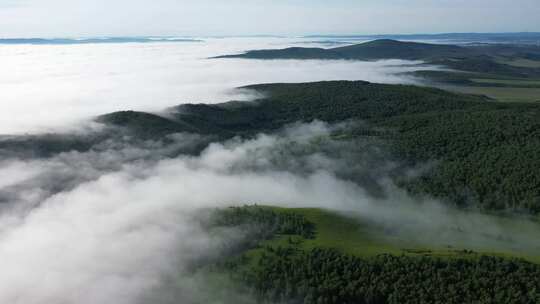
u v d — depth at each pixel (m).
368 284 129.00
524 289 121.12
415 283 126.38
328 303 126.12
